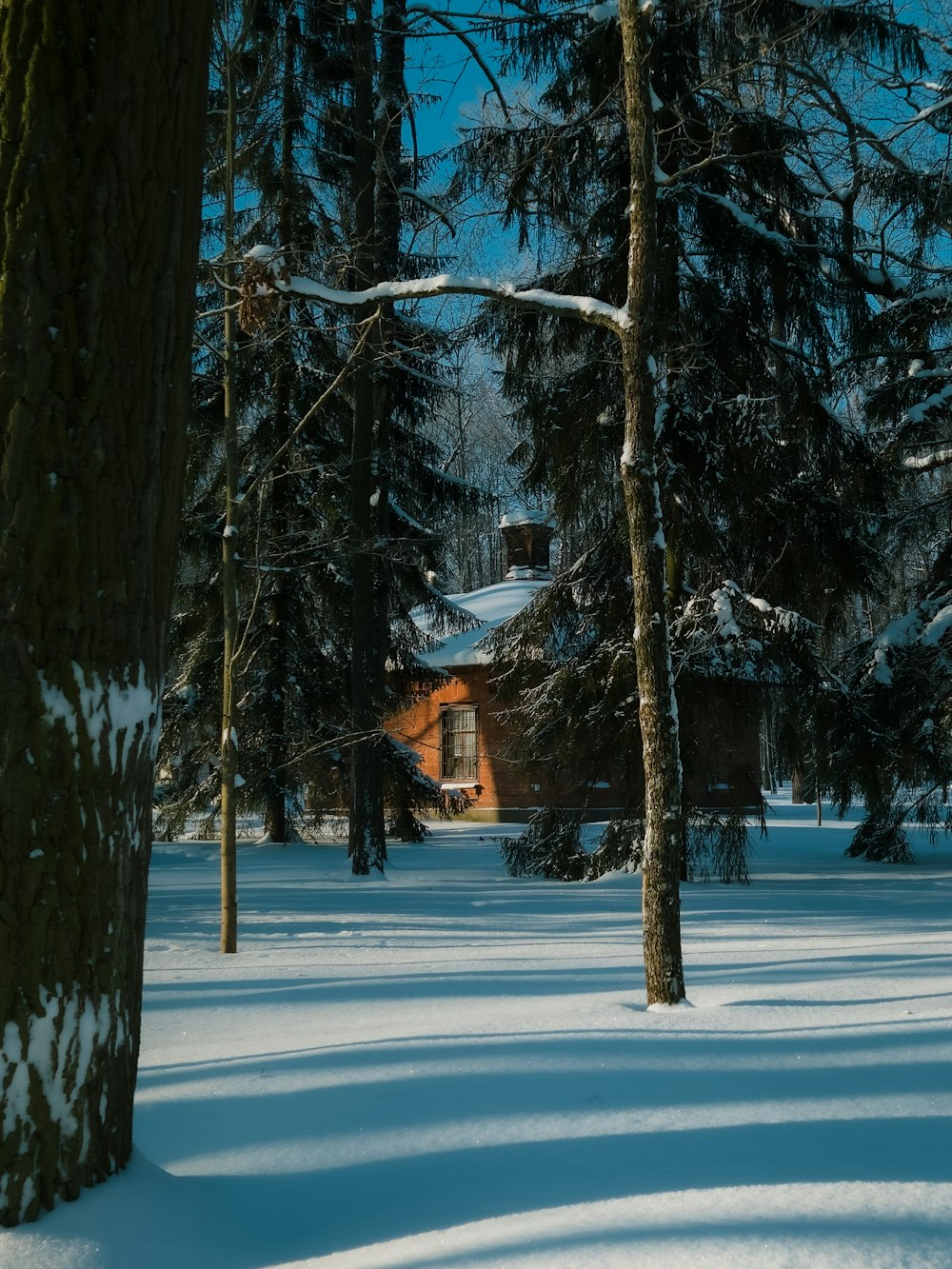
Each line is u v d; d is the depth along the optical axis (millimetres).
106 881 3107
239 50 9609
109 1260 2715
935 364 16828
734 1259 2416
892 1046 4492
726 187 14328
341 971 7234
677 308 13273
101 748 3090
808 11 12883
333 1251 2785
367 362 10344
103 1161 3072
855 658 17375
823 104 15578
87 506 3078
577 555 16125
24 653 2988
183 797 20297
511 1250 2574
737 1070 4145
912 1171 2953
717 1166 3045
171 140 3293
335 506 19422
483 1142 3443
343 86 17016
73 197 3074
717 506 14133
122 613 3158
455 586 51469
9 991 2918
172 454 3371
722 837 14250
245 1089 4188
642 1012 5492
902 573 21359
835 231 15055
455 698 29594
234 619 8984
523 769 15727
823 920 10031
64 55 3080
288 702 20000
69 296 3064
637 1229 2611
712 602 13562
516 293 6637
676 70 13430
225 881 8344
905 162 15992
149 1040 5328
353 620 15969
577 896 12852
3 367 3006
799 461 14523
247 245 16906
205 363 17953
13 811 2959
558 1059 4379
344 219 16625
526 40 13570
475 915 10930
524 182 13617
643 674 6121
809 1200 2738
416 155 15906
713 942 8617
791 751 15195
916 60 13883
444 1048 4613
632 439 6312
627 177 13766
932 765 15867
